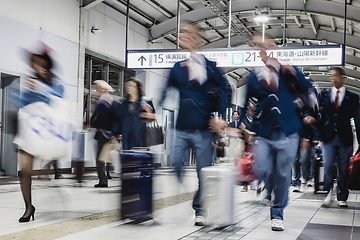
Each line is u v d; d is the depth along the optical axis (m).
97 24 13.77
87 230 3.46
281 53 11.11
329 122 5.41
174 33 18.05
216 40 20.55
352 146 5.38
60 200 5.42
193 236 3.25
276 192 3.68
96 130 7.40
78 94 12.66
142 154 3.97
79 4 12.75
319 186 7.07
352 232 3.55
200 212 3.71
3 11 9.59
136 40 16.61
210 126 3.85
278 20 18.80
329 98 5.38
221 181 3.62
